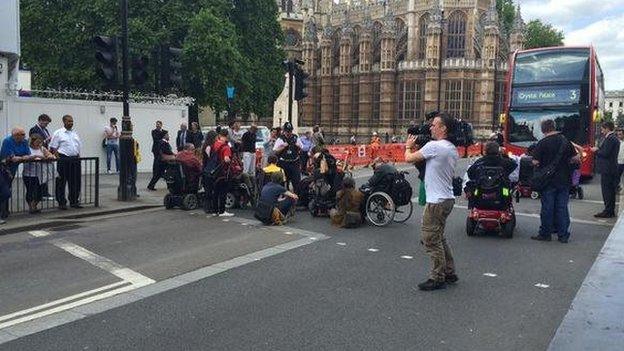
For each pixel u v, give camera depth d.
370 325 5.54
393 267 7.88
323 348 4.94
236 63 33.56
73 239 9.56
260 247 9.08
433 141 6.64
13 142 11.43
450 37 66.69
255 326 5.49
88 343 5.05
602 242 9.84
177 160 12.94
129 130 13.66
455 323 5.62
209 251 8.74
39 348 4.94
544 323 5.65
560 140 9.80
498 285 7.04
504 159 10.37
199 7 34.53
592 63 20.12
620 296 3.63
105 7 32.41
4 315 5.80
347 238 9.95
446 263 7.01
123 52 13.39
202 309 6.00
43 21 35.62
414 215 12.66
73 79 34.16
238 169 13.29
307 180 13.34
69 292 6.60
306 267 7.83
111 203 13.20
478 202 10.21
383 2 74.56
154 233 10.16
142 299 6.34
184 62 32.50
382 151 31.22
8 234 9.98
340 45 76.44
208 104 34.81
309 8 82.94
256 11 39.53
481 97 65.00
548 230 9.96
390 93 69.94
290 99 19.69
